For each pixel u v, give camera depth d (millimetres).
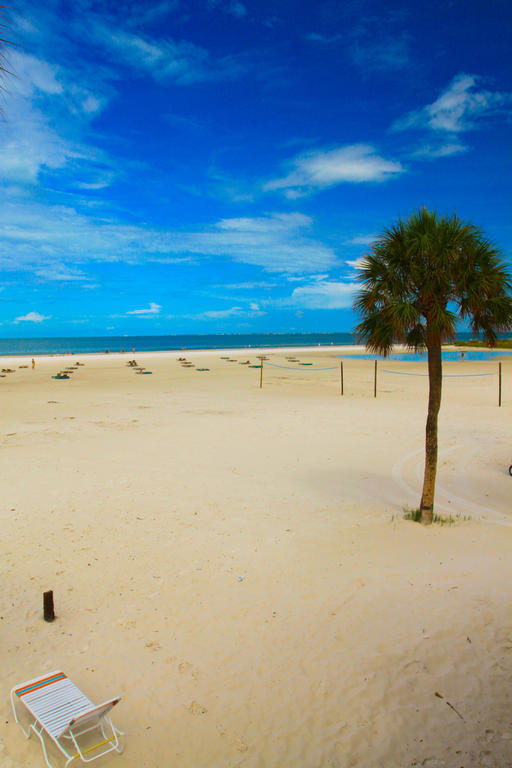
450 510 9258
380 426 17406
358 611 5367
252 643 4836
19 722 3842
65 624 5215
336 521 8453
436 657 4496
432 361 8086
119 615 5395
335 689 4141
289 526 8180
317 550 7145
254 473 11484
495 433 16328
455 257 7016
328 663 4484
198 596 5809
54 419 18328
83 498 9461
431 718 3779
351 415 19609
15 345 179000
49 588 6023
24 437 15023
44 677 4109
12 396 25188
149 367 45781
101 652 4703
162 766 3404
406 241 7285
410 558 6789
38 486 10156
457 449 14164
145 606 5582
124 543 7402
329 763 3396
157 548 7227
